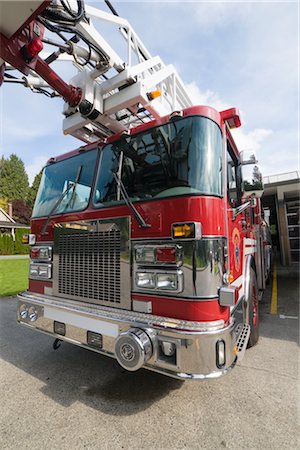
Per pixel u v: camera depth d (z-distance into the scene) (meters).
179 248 1.76
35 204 3.04
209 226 1.75
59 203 2.61
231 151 2.53
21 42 1.96
